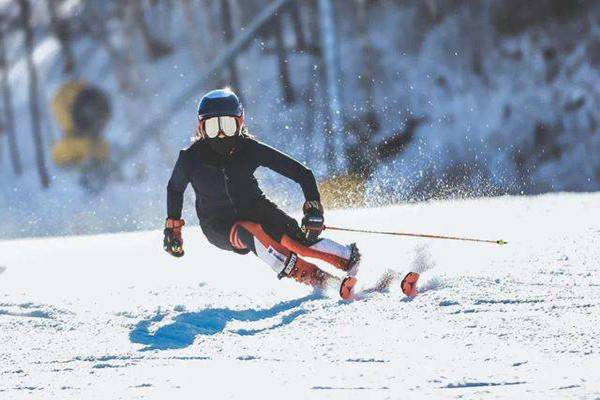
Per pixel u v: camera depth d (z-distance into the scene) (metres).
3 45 130.62
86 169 111.31
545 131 96.94
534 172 94.88
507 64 103.50
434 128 99.25
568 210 28.55
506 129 97.81
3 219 101.00
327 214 32.25
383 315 14.84
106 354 13.48
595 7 104.81
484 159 96.00
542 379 10.49
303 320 15.08
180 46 122.25
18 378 12.12
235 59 112.62
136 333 15.06
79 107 116.94
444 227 26.00
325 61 105.38
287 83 108.69
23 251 28.00
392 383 10.76
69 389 11.31
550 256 19.52
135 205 100.06
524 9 106.75
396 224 27.25
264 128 105.44
